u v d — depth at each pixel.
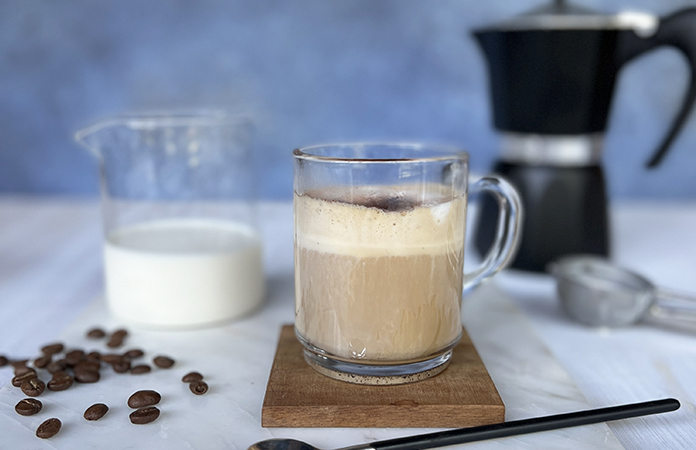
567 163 0.60
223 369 0.46
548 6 0.60
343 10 0.86
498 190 0.45
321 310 0.41
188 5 0.86
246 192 0.53
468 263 0.64
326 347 0.41
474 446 0.38
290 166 0.92
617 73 0.58
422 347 0.41
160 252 0.51
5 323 0.54
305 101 0.89
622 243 0.73
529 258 0.62
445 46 0.87
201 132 0.51
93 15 0.86
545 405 0.42
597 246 0.62
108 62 0.88
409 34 0.87
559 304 0.55
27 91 0.89
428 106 0.89
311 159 0.40
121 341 0.49
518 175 0.61
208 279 0.51
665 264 0.66
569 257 0.61
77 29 0.87
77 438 0.39
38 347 0.50
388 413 0.40
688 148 0.89
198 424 0.40
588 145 0.60
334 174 0.40
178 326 0.51
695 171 0.90
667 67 0.86
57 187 0.93
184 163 0.51
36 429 0.40
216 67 0.88
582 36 0.55
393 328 0.41
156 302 0.50
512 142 0.62
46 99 0.89
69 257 0.69
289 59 0.88
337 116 0.90
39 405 0.41
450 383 0.42
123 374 0.45
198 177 0.52
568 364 0.48
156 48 0.87
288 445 0.38
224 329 0.51
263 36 0.87
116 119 0.51
